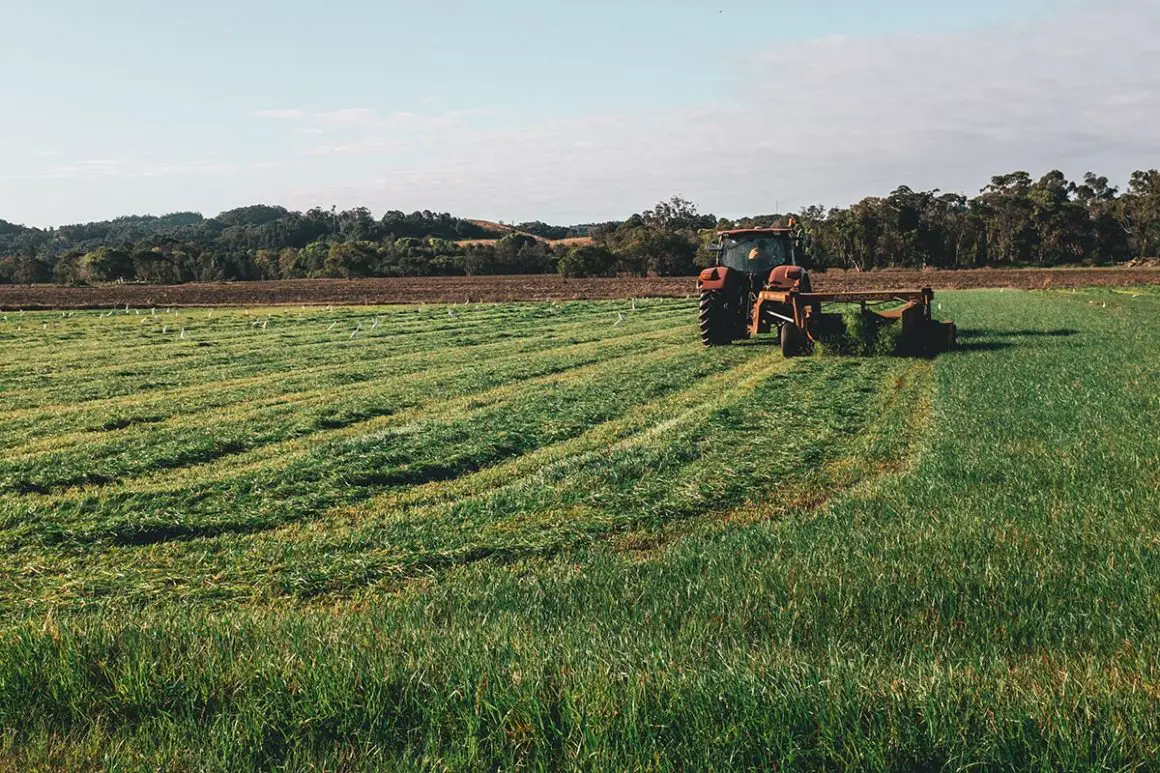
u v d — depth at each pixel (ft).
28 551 23.75
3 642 14.73
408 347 84.02
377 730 12.36
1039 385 45.34
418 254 391.04
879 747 10.82
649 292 195.31
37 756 12.09
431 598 18.63
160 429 43.04
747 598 16.80
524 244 376.48
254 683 13.41
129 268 361.51
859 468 30.07
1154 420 34.78
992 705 11.38
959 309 113.09
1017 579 17.19
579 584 18.97
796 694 11.92
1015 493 24.35
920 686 11.82
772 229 75.72
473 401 48.32
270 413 46.68
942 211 375.45
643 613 16.72
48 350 85.15
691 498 26.50
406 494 29.07
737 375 56.29
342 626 16.14
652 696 12.16
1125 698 11.47
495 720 12.18
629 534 23.62
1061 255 367.45
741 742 11.20
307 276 379.14
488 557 21.98
